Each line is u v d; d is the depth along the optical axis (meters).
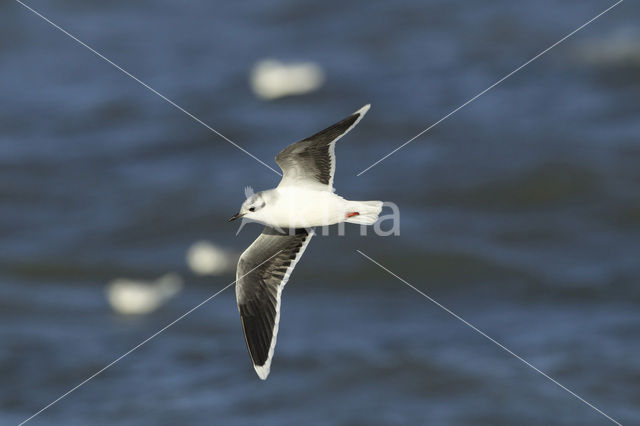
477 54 34.09
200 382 17.34
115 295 21.05
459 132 28.34
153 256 23.34
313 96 31.30
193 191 25.67
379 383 17.16
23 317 20.48
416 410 16.39
